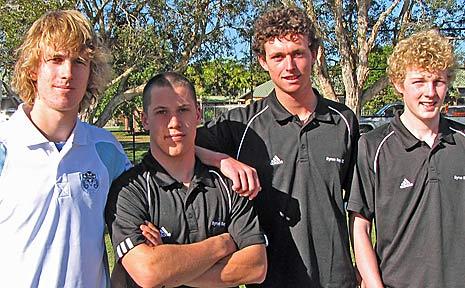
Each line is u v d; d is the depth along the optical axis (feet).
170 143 8.54
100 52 8.71
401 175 9.35
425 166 9.27
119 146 9.25
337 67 69.92
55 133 8.36
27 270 7.80
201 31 62.18
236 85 78.59
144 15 59.36
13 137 8.06
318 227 9.49
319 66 58.03
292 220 9.52
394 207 9.37
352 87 60.29
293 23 9.36
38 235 7.90
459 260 9.09
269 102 10.02
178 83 8.60
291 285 9.50
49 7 44.24
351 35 63.26
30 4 43.11
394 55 9.62
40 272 7.89
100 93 9.36
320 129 9.77
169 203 8.56
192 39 61.82
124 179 8.79
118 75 60.85
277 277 9.58
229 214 8.77
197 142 9.78
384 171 9.46
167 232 8.47
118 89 63.36
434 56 9.02
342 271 9.55
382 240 9.52
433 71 9.08
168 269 8.02
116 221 8.45
